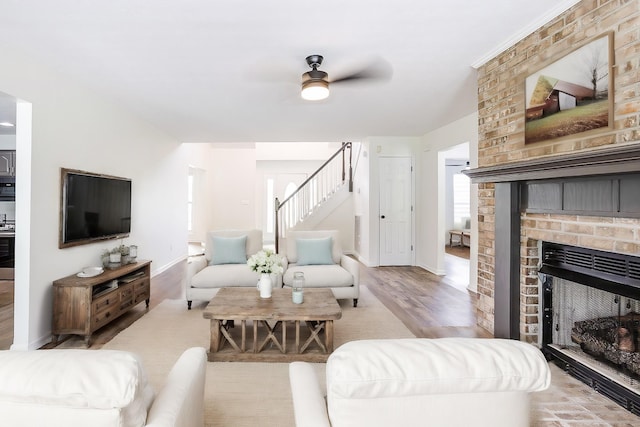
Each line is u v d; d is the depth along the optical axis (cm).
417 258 638
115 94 373
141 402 96
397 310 382
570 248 229
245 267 390
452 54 280
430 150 588
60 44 257
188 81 336
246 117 475
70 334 302
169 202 606
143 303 401
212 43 258
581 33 202
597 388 213
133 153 464
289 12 216
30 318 274
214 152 914
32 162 279
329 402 90
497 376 88
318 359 265
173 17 221
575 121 206
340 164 820
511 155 262
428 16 223
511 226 255
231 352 269
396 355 89
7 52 257
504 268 263
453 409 88
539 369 91
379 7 212
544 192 231
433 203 579
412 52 276
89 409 83
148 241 517
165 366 251
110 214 390
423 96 386
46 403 83
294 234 443
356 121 503
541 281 251
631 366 204
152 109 434
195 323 336
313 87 273
